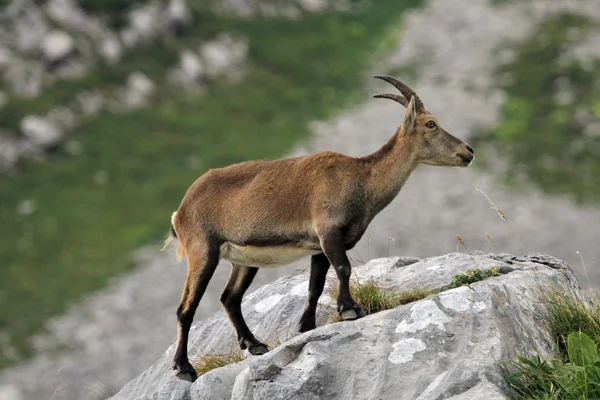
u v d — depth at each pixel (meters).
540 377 26.61
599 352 28.53
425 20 192.00
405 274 36.56
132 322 101.31
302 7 193.25
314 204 33.03
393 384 27.78
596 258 116.56
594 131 152.62
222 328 38.22
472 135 149.62
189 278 34.72
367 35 186.00
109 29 166.25
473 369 26.83
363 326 30.16
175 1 174.00
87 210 127.31
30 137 141.00
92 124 148.00
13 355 95.88
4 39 155.38
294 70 171.62
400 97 34.62
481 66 172.25
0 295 107.94
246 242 34.06
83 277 111.88
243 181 34.75
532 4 194.75
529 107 158.25
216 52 169.88
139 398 33.38
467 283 33.44
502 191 135.12
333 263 32.22
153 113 153.38
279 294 38.88
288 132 151.12
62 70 156.12
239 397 29.30
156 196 131.62
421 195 132.88
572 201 132.88
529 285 32.19
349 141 145.75
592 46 177.38
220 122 153.50
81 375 91.62
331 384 28.38
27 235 121.38
